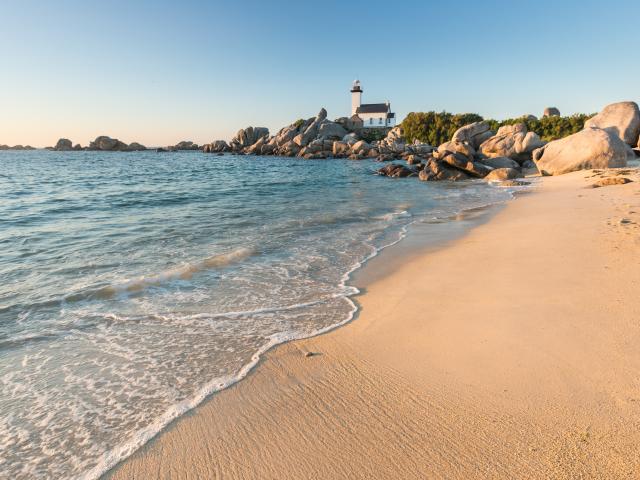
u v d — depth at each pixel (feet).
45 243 35.99
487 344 15.80
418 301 21.39
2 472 10.84
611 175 72.08
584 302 18.62
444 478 9.69
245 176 126.41
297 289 24.40
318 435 11.57
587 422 10.97
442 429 11.35
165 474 10.53
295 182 102.42
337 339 17.54
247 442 11.50
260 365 15.64
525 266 25.38
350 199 67.87
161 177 123.44
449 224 44.06
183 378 15.11
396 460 10.39
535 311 18.31
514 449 10.32
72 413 13.29
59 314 20.89
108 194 76.54
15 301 22.45
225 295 23.48
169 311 21.24
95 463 11.05
